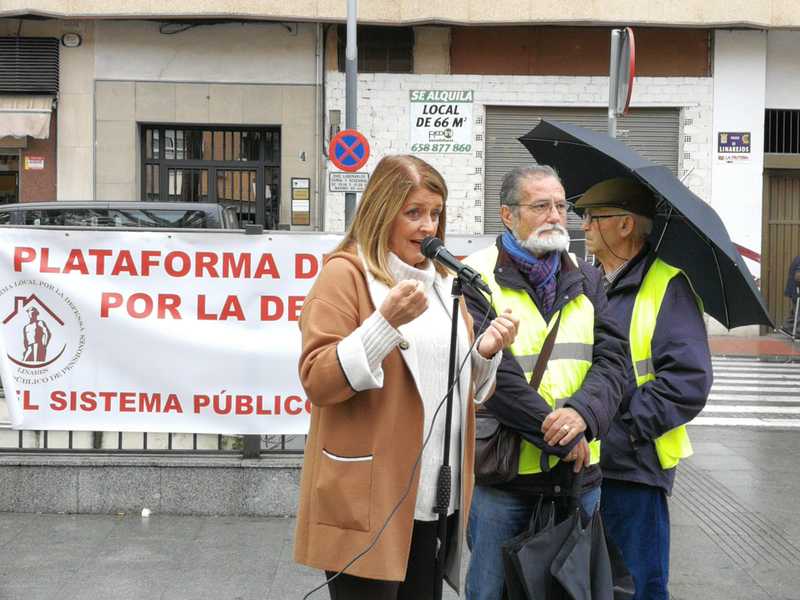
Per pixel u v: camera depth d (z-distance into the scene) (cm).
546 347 350
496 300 351
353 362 271
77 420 618
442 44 1942
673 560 570
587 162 457
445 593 503
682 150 1981
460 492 309
